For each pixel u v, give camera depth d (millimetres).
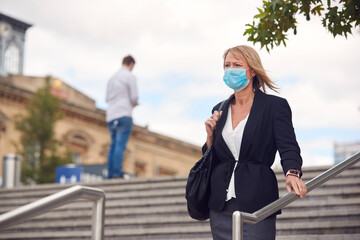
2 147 38469
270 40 6020
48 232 10008
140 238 9258
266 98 4426
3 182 17172
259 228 4180
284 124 4328
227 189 4309
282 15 5945
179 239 8359
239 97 4508
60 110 41812
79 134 43219
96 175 17688
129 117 12648
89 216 10414
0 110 38625
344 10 5922
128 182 11609
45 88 36000
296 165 4195
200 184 4418
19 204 12102
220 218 4340
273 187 4281
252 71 4500
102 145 44688
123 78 12680
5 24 45906
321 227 7992
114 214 10227
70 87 43344
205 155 4438
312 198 9188
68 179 17656
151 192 10789
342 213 8336
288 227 8125
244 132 4336
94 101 44375
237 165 4324
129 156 46094
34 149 34594
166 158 49312
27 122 34969
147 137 47875
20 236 10141
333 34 5984
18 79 40375
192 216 4535
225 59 4594
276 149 4410
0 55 44812
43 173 34094
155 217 9938
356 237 7090
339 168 4914
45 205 3180
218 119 4496
